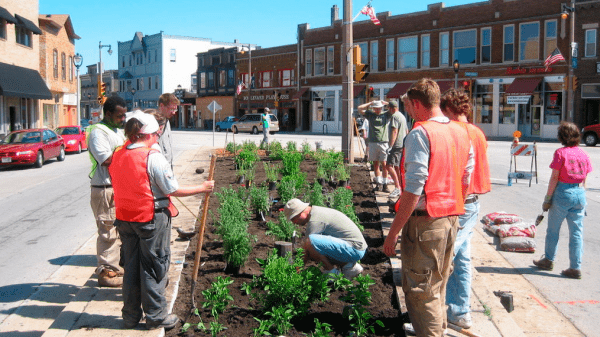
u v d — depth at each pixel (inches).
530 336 186.1
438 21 1699.1
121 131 222.5
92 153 211.5
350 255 218.8
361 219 340.8
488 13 1577.3
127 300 173.3
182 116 3206.2
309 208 227.9
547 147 1055.6
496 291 224.7
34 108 1451.8
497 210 413.1
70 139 1073.5
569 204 249.3
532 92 1455.5
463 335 173.5
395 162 399.2
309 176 548.1
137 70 3528.5
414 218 146.1
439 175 143.3
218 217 334.3
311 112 2193.7
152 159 169.5
